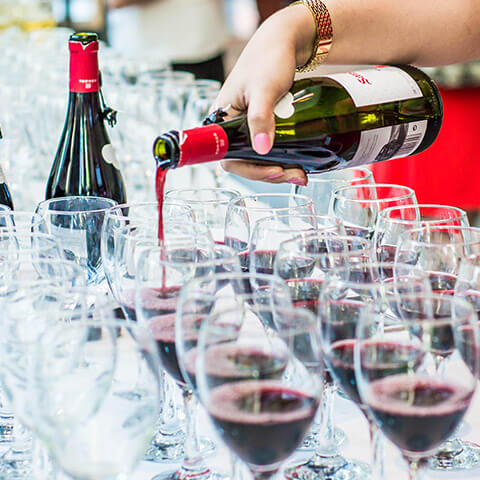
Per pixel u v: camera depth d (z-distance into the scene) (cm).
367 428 140
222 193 171
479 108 379
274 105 160
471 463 125
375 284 114
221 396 100
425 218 162
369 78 167
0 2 435
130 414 96
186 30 393
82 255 158
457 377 100
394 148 168
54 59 345
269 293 111
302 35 167
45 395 95
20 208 240
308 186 186
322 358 110
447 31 183
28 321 105
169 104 272
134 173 252
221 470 126
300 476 124
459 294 122
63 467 98
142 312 122
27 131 253
